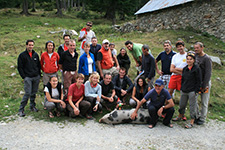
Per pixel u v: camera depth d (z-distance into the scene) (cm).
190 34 1154
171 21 1316
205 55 439
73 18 2794
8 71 688
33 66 462
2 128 394
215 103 622
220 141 397
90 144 352
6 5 2752
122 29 1527
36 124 418
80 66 524
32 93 478
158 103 432
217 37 1119
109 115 439
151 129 428
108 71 562
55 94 453
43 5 4156
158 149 350
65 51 489
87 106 447
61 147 337
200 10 1172
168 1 1397
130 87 530
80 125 426
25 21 2106
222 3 1087
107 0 2191
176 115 517
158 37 1177
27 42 449
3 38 1205
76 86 449
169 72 521
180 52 477
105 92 511
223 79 761
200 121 474
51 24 2042
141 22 1527
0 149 322
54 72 503
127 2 2205
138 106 439
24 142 347
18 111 474
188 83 438
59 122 433
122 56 606
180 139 392
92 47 578
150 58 500
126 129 421
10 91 580
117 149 341
